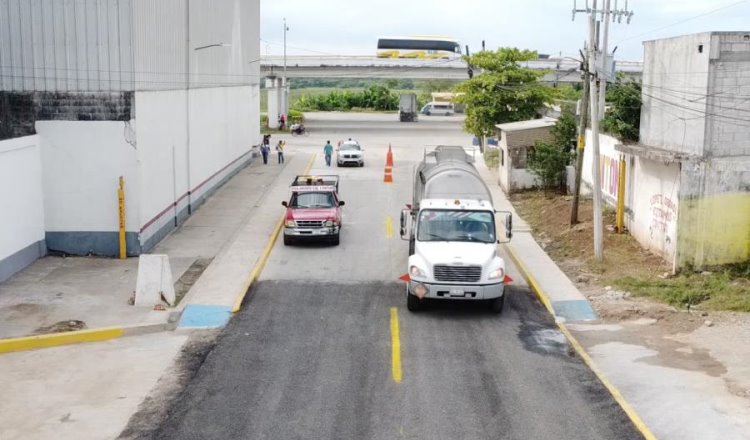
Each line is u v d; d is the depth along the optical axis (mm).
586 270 22969
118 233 24109
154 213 25875
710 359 15539
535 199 34844
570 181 34938
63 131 23625
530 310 19422
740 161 21031
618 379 14438
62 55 23453
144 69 24625
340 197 36375
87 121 23609
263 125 79562
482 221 19984
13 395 13641
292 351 16109
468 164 24938
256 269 23031
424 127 80750
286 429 12047
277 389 13844
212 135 36438
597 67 26000
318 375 14602
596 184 23266
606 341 16953
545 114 51938
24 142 22375
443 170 22953
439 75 86312
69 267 22734
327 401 13242
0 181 20906
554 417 12531
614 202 28438
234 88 42750
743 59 20891
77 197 23922
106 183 23875
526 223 30359
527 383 14172
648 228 23984
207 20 34750
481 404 13102
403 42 85438
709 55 20766
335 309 19438
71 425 12305
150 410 12914
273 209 32969
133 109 23672
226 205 33781
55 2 23297
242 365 15211
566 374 14688
